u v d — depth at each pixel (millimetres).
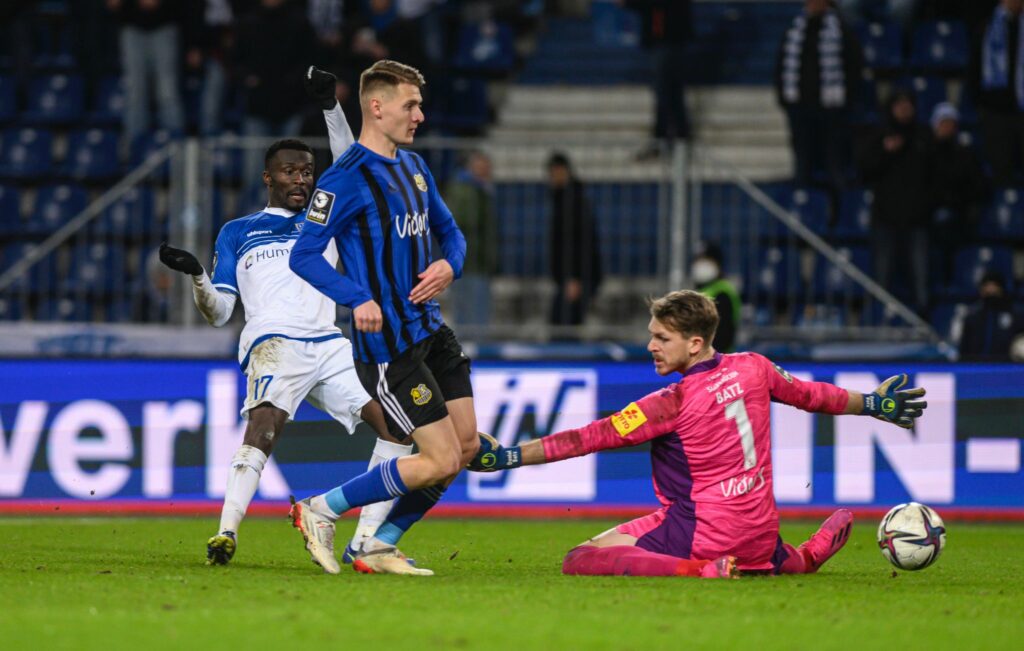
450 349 20125
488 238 43312
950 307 47469
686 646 14000
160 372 36375
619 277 46125
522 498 36750
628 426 19922
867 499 36250
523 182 46844
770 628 15258
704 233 46500
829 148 50156
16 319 45875
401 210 19500
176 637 14172
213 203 46594
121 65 58281
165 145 52781
